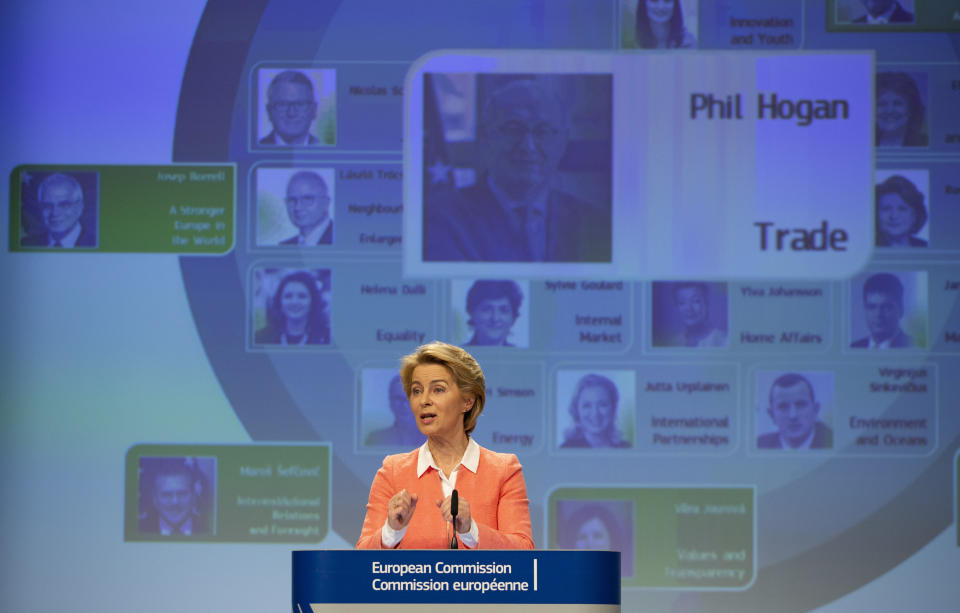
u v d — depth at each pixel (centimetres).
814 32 923
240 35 937
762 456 903
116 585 907
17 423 920
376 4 936
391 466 496
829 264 910
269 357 923
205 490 913
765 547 898
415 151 927
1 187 932
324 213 927
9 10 941
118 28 940
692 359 910
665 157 921
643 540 902
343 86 932
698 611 897
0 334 926
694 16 925
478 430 912
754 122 920
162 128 935
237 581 908
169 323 926
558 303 917
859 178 913
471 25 932
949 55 917
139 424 920
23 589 907
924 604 891
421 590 377
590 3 929
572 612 375
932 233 909
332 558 379
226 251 928
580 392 912
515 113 927
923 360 903
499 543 441
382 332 921
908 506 896
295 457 915
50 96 938
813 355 907
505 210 923
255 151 930
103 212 932
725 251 915
